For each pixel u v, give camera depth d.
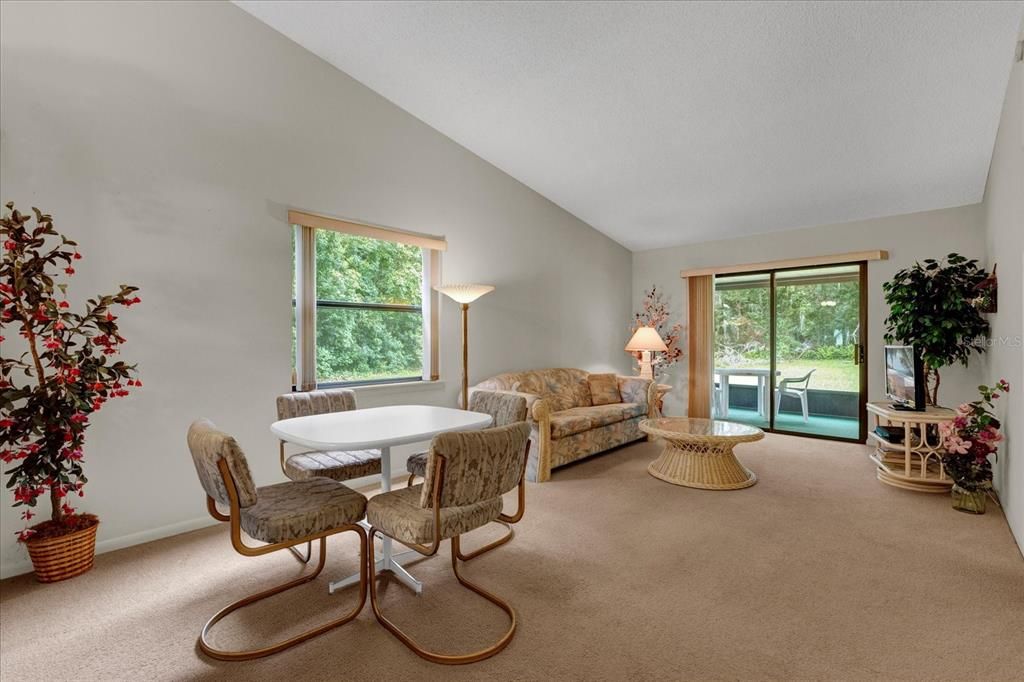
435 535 1.62
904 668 1.59
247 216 3.06
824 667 1.60
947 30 2.56
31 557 2.16
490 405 2.90
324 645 1.73
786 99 3.26
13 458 2.05
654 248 6.36
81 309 2.46
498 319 4.72
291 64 3.27
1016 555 2.40
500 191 4.73
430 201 4.12
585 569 2.28
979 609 1.93
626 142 4.04
